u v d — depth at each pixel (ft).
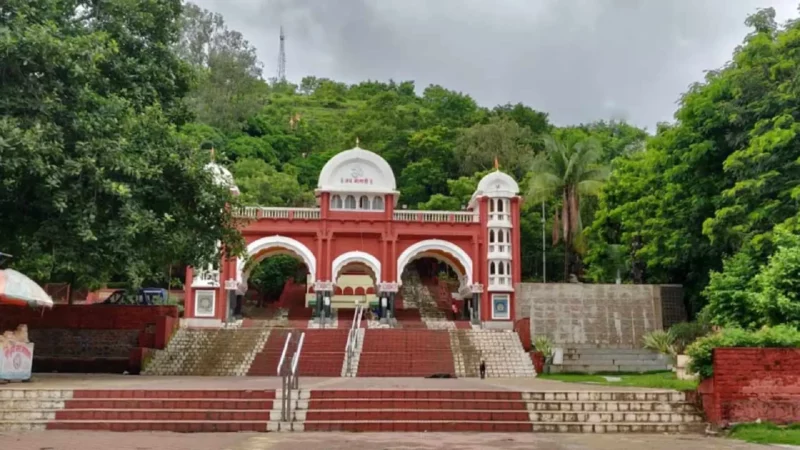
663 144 90.17
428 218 108.68
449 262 112.78
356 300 143.43
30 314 76.95
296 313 125.08
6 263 61.31
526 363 81.15
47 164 48.52
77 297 121.80
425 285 159.43
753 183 65.87
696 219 85.40
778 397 37.88
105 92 60.34
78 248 53.47
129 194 51.52
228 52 233.76
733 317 53.98
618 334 92.63
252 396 41.06
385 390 42.27
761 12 82.84
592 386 50.57
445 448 31.60
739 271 58.80
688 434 38.40
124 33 64.08
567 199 127.54
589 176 126.52
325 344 84.53
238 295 106.42
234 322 99.55
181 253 61.21
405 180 184.85
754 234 64.90
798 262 48.11
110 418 38.65
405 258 106.52
